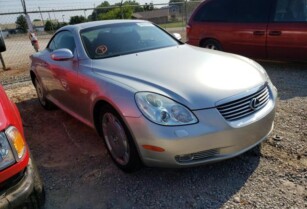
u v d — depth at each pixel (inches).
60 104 181.0
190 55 142.7
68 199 113.2
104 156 140.0
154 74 120.7
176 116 103.1
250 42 268.1
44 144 159.6
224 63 131.1
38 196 100.0
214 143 105.2
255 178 114.2
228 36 280.7
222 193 108.2
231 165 123.0
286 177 113.1
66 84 158.6
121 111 111.7
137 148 110.5
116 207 106.8
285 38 246.1
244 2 270.4
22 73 347.3
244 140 110.3
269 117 118.6
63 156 144.6
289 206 99.3
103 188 117.4
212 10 292.7
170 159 104.4
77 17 470.3
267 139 139.5
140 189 114.6
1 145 79.4
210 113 104.5
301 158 123.3
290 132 144.6
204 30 296.5
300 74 241.0
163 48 158.7
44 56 192.9
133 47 156.6
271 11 254.1
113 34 162.4
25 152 85.9
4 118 83.9
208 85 111.3
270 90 127.7
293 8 242.5
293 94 195.6
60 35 183.2
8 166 80.0
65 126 180.2
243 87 113.0
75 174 128.4
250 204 101.6
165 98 106.3
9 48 542.9
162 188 113.9
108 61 141.5
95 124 137.9
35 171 98.7
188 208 102.8
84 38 157.6
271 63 284.2
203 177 117.7
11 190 82.4
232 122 107.5
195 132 102.3
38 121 193.5
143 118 105.4
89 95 135.2
